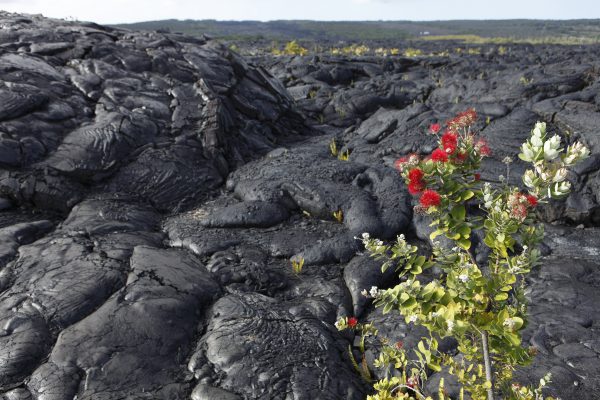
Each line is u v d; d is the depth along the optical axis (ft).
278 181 21.35
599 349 12.31
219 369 11.47
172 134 24.29
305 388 11.02
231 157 25.48
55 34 29.89
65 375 10.94
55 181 19.74
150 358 11.72
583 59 58.59
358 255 17.26
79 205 19.25
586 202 19.89
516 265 8.10
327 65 52.19
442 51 88.02
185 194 21.61
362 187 21.58
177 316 13.10
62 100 23.86
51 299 13.20
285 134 32.53
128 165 21.80
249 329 12.66
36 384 10.72
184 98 27.14
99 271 14.52
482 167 22.81
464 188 8.36
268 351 11.97
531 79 37.11
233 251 17.10
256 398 10.71
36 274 14.38
